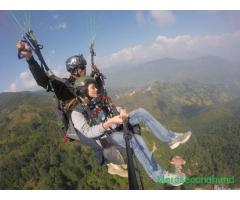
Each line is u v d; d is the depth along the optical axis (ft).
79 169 259.19
